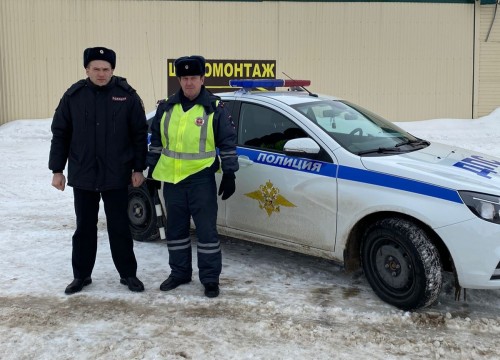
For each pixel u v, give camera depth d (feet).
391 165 12.81
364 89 54.60
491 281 11.57
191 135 13.16
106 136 12.91
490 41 54.65
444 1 53.78
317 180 13.74
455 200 11.76
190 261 14.40
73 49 52.34
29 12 51.52
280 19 53.21
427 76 54.85
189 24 52.65
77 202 13.51
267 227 14.89
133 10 52.19
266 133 15.15
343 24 53.62
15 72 52.19
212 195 13.62
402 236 12.35
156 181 14.52
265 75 53.72
